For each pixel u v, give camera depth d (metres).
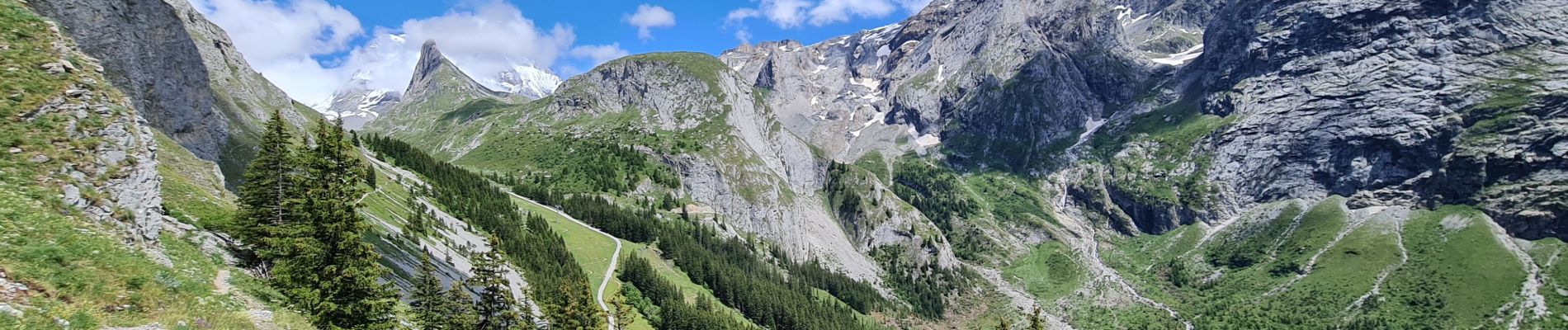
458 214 157.62
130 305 33.09
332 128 59.81
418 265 98.25
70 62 46.44
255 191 56.00
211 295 39.44
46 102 42.19
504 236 150.12
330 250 52.31
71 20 92.31
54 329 27.95
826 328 176.88
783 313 173.25
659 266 188.12
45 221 35.06
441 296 69.12
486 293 70.75
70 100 43.66
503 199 187.25
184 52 113.88
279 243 51.84
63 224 35.94
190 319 34.78
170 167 71.94
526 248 145.12
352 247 52.81
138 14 104.44
